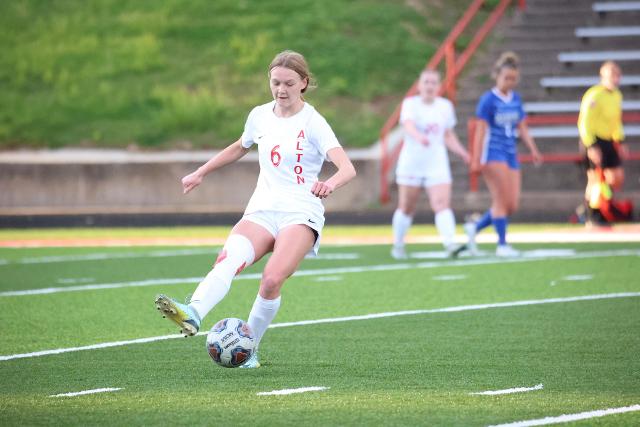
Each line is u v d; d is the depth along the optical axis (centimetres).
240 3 11538
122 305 3769
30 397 2256
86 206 8894
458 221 7844
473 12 9206
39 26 11406
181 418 2053
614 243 5888
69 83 10406
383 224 7894
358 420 2025
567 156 8250
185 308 2309
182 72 10500
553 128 8831
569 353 2738
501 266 4875
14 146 9475
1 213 8225
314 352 2789
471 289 4094
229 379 2442
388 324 3262
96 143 9469
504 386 2334
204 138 9438
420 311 3528
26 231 7712
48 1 11912
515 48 9731
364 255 5506
